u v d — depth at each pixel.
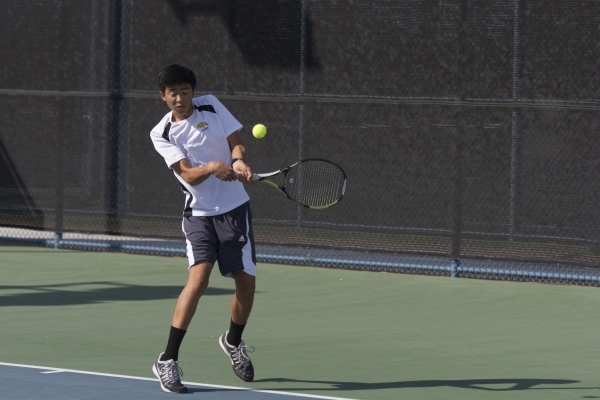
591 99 25.05
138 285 24.88
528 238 25.80
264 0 27.88
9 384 14.58
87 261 28.47
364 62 27.02
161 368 14.32
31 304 22.08
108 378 15.13
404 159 26.83
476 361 17.11
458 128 26.22
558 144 25.38
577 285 25.42
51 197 30.81
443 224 26.58
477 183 26.20
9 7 30.81
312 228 27.91
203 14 28.62
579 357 17.53
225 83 28.47
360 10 26.98
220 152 14.92
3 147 31.34
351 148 27.31
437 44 26.30
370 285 25.27
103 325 19.86
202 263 14.62
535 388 15.13
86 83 30.12
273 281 25.69
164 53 29.14
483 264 26.70
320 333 19.39
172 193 29.34
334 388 14.88
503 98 25.77
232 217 14.79
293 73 27.75
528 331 19.91
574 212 25.31
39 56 30.64
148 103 29.41
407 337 19.16
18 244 31.34
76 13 30.05
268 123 28.03
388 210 27.08
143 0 29.30
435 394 14.63
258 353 17.47
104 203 30.14
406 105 26.72
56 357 16.81
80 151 30.34
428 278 26.33
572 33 25.09
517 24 25.53
